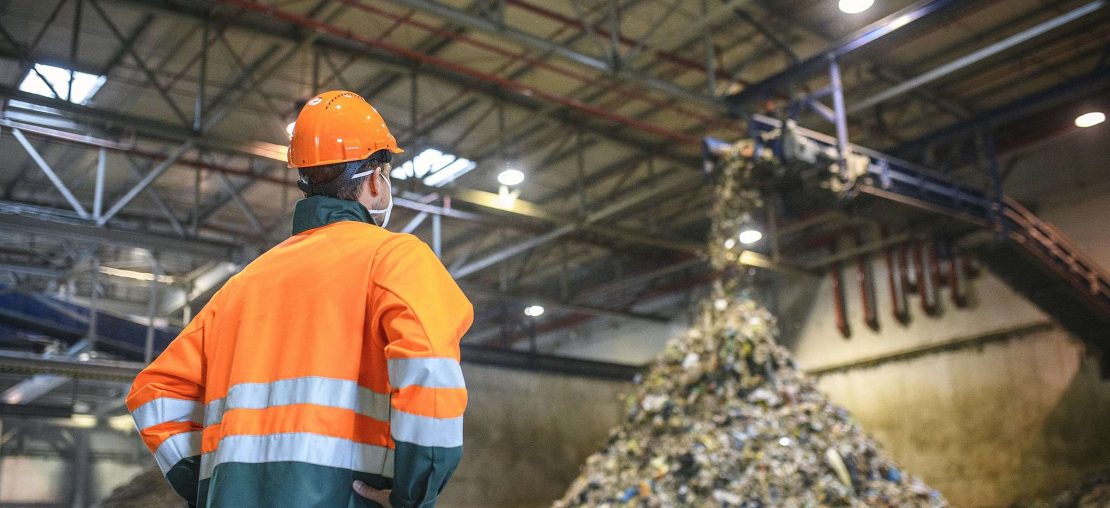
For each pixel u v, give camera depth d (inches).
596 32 611.2
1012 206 707.4
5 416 904.3
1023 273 714.8
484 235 991.6
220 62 621.9
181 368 85.3
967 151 782.5
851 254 935.0
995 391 832.3
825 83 700.0
